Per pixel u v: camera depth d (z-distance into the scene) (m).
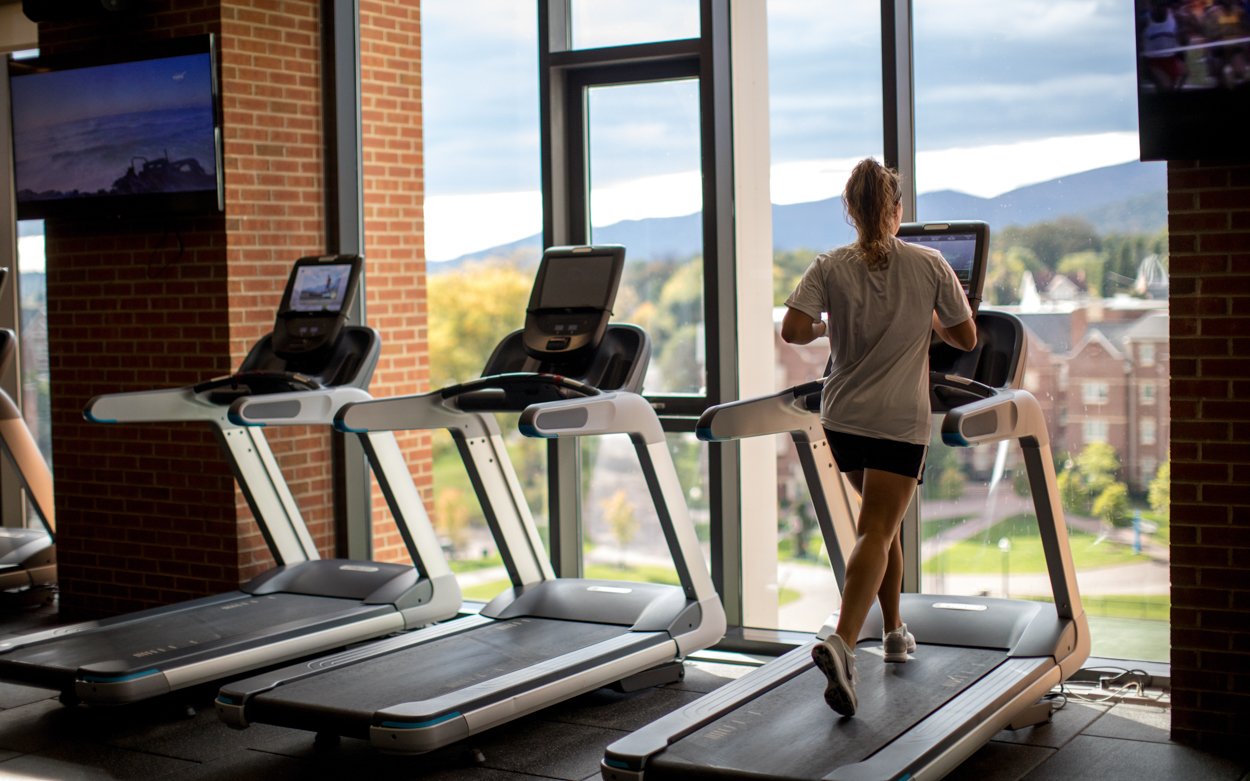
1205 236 3.36
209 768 3.42
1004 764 3.25
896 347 3.15
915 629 3.75
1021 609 3.77
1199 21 3.25
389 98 5.31
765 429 3.60
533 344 4.13
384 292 5.41
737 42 4.56
